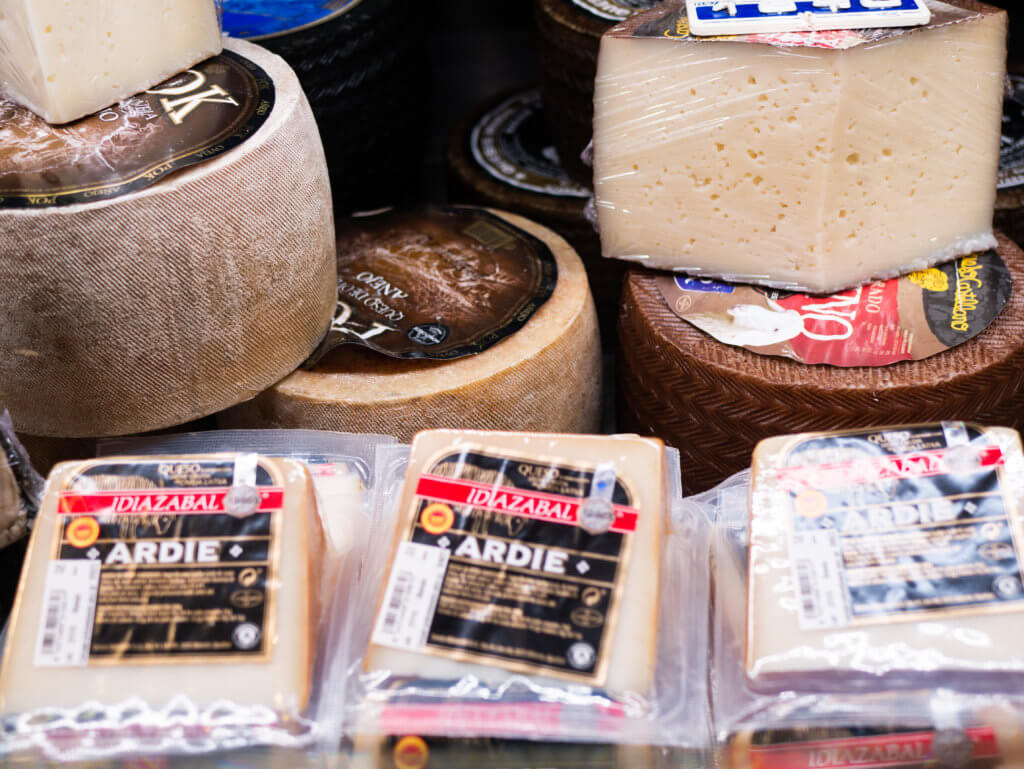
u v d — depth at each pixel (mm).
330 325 1441
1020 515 886
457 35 2389
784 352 1334
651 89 1394
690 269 1492
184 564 895
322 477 1100
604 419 1982
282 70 1363
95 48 1227
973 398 1307
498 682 864
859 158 1347
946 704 817
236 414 1429
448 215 1782
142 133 1199
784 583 876
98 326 1140
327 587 958
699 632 937
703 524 1048
